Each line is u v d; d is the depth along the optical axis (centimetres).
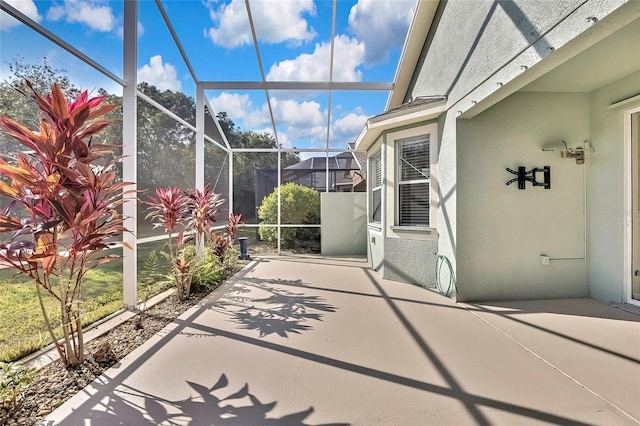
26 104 318
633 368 279
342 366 285
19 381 218
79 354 286
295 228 1031
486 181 487
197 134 739
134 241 450
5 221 237
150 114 534
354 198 997
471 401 233
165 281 554
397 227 621
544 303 470
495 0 387
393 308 454
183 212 535
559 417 215
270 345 330
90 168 280
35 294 326
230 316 421
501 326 380
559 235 493
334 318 413
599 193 479
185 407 227
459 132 487
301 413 220
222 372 275
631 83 425
